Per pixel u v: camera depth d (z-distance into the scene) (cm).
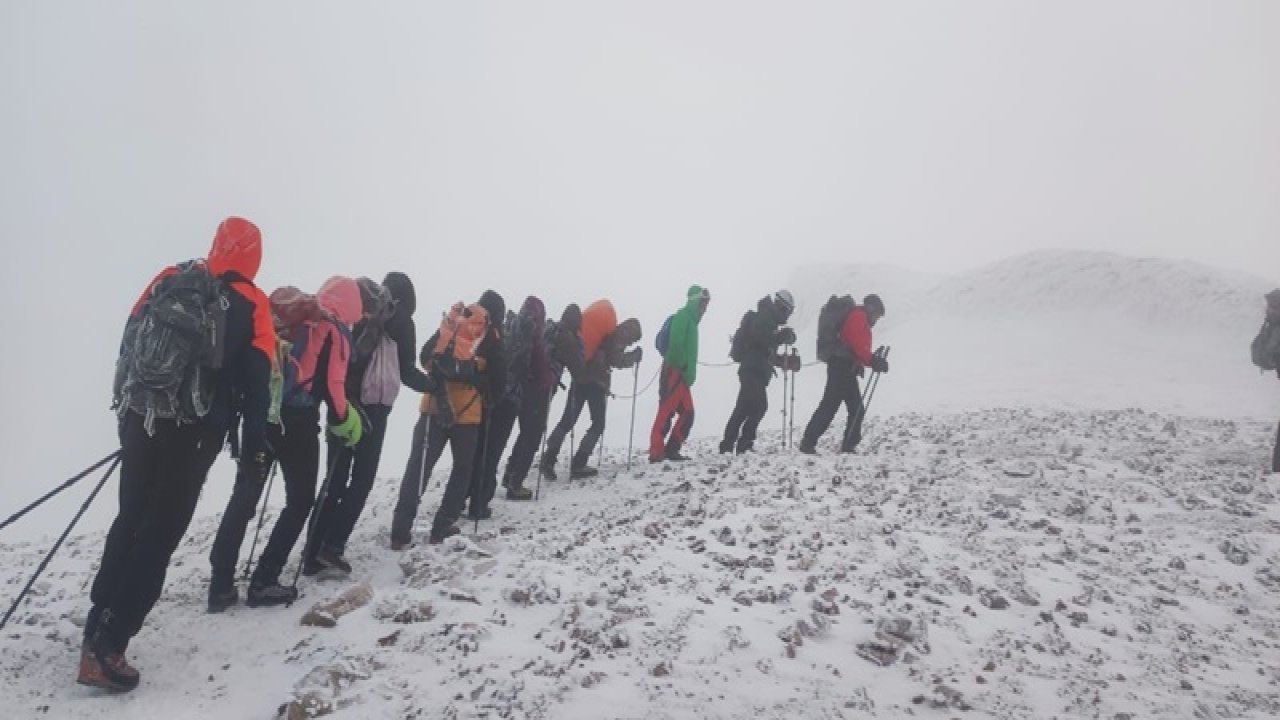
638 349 1280
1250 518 962
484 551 711
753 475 1074
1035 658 630
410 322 796
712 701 521
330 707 510
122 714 534
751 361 1333
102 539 1020
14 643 618
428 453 881
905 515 902
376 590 689
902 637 619
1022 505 970
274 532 693
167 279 579
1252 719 592
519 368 1004
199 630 641
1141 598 761
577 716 498
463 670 539
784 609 637
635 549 760
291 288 696
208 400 573
